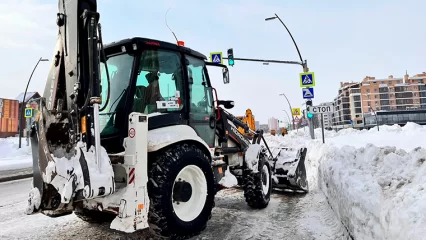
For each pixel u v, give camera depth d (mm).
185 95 4289
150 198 3434
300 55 17406
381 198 2795
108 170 3023
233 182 4961
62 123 3275
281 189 6703
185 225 3674
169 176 3520
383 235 2486
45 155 3100
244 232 4164
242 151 5762
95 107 3064
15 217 5203
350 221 3373
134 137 3229
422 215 2090
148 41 3816
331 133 27359
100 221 4570
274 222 4578
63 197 2816
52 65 3670
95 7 3387
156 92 3918
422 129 16047
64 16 3441
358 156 4543
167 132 3750
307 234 3965
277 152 6973
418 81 105438
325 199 5645
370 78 108562
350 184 3600
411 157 3465
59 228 4480
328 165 5355
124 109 3570
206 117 4734
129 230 3113
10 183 9602
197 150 3971
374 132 19484
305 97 14664
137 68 3717
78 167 2887
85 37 3234
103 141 3693
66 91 3348
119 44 3799
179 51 4305
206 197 4016
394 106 100875
